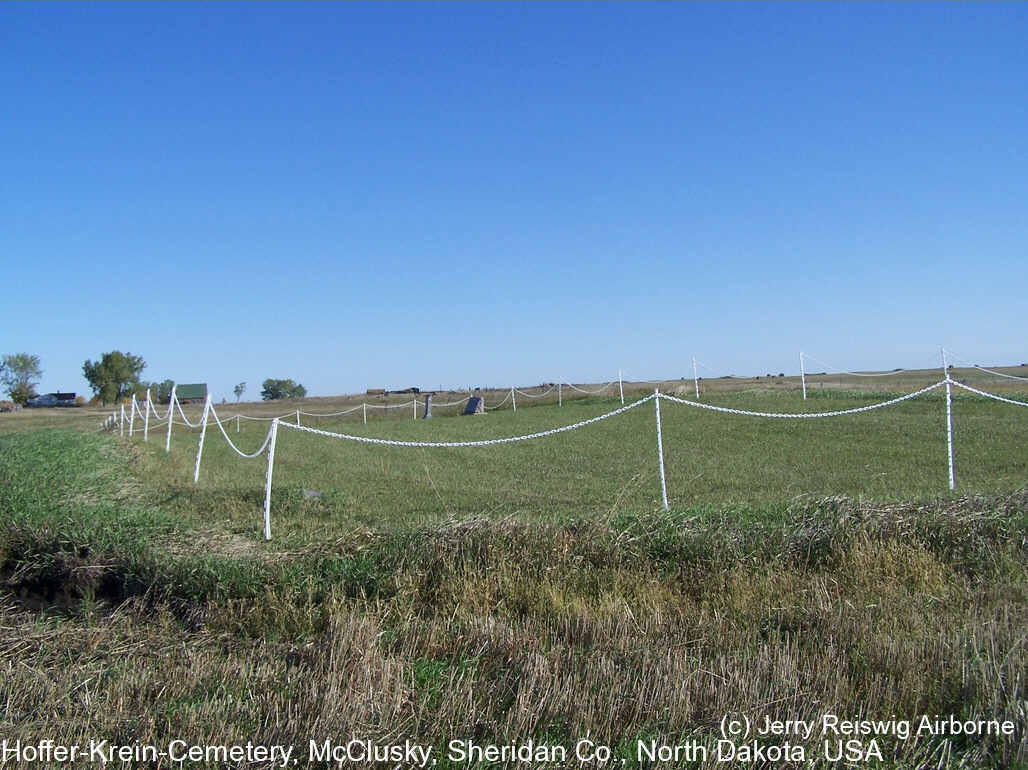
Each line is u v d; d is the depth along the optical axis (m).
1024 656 5.81
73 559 8.97
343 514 12.64
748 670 5.80
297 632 7.27
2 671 6.30
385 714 5.18
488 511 12.55
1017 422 22.56
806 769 4.63
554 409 39.75
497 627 6.84
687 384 50.62
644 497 14.22
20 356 95.81
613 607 7.29
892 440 20.53
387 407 48.75
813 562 8.62
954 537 8.77
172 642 7.07
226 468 20.94
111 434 33.97
